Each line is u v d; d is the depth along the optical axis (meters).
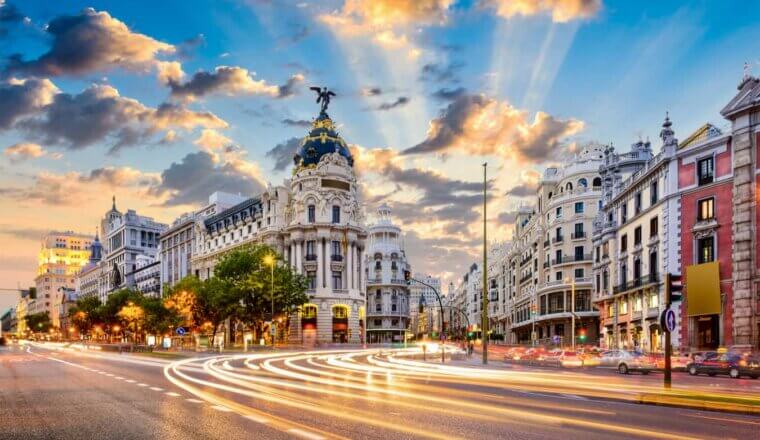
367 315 183.50
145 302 119.00
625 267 71.50
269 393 23.70
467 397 22.73
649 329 63.16
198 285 97.81
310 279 115.00
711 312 53.78
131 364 48.06
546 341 109.06
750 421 16.94
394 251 188.12
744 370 37.34
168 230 164.88
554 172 116.94
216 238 142.62
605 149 104.38
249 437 14.15
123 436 14.66
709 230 55.03
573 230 101.50
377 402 20.73
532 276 119.81
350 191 121.56
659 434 14.63
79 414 18.52
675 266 58.38
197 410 18.73
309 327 113.12
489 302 174.75
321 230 116.00
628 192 71.12
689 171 57.78
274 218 121.38
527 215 138.88
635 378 36.03
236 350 83.44
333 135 125.00
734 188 52.84
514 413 18.20
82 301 173.12
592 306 97.94
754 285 50.69
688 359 42.62
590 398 22.97
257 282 91.75
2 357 63.44
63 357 62.91
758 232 50.81
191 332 117.94
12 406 20.83
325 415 17.52
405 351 82.31
